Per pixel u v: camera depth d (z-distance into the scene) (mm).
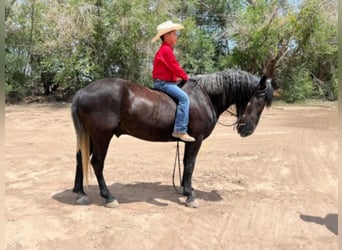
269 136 10219
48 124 12289
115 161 7332
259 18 18922
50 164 6980
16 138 9734
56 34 17656
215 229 4191
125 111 4508
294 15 18562
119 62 19453
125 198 5121
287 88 19625
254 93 4824
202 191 5535
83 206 4754
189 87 4855
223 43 22344
